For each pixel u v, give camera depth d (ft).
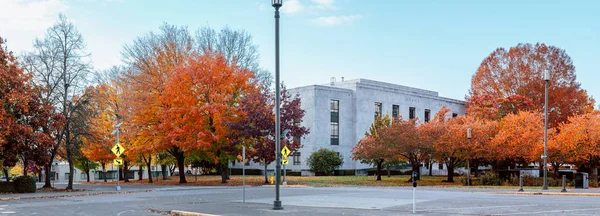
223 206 66.39
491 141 136.05
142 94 146.92
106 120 160.15
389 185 136.15
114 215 59.88
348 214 56.24
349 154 219.61
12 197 93.66
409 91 245.04
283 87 148.56
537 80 199.82
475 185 135.44
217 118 136.46
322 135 210.38
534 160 138.10
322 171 198.80
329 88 214.90
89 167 198.80
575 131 128.57
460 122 157.89
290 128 138.82
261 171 225.97
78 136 128.26
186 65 144.46
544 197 80.18
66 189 120.26
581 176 111.55
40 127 117.91
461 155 141.18
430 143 142.72
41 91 119.14
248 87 148.46
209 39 169.17
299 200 76.43
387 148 146.61
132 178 262.06
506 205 64.28
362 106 223.30
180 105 141.38
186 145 136.87
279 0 61.31
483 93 210.59
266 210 60.90
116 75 175.01
